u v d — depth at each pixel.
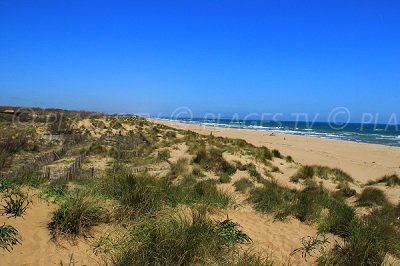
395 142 56.28
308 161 28.25
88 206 6.25
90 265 5.07
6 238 5.19
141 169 14.91
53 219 6.05
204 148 19.78
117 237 5.95
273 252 6.73
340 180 16.95
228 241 6.30
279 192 10.98
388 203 11.52
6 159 17.09
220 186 12.51
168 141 27.95
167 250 5.25
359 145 45.00
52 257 5.10
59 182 9.57
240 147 24.61
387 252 6.91
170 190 8.70
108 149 23.03
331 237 7.86
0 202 6.43
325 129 98.81
